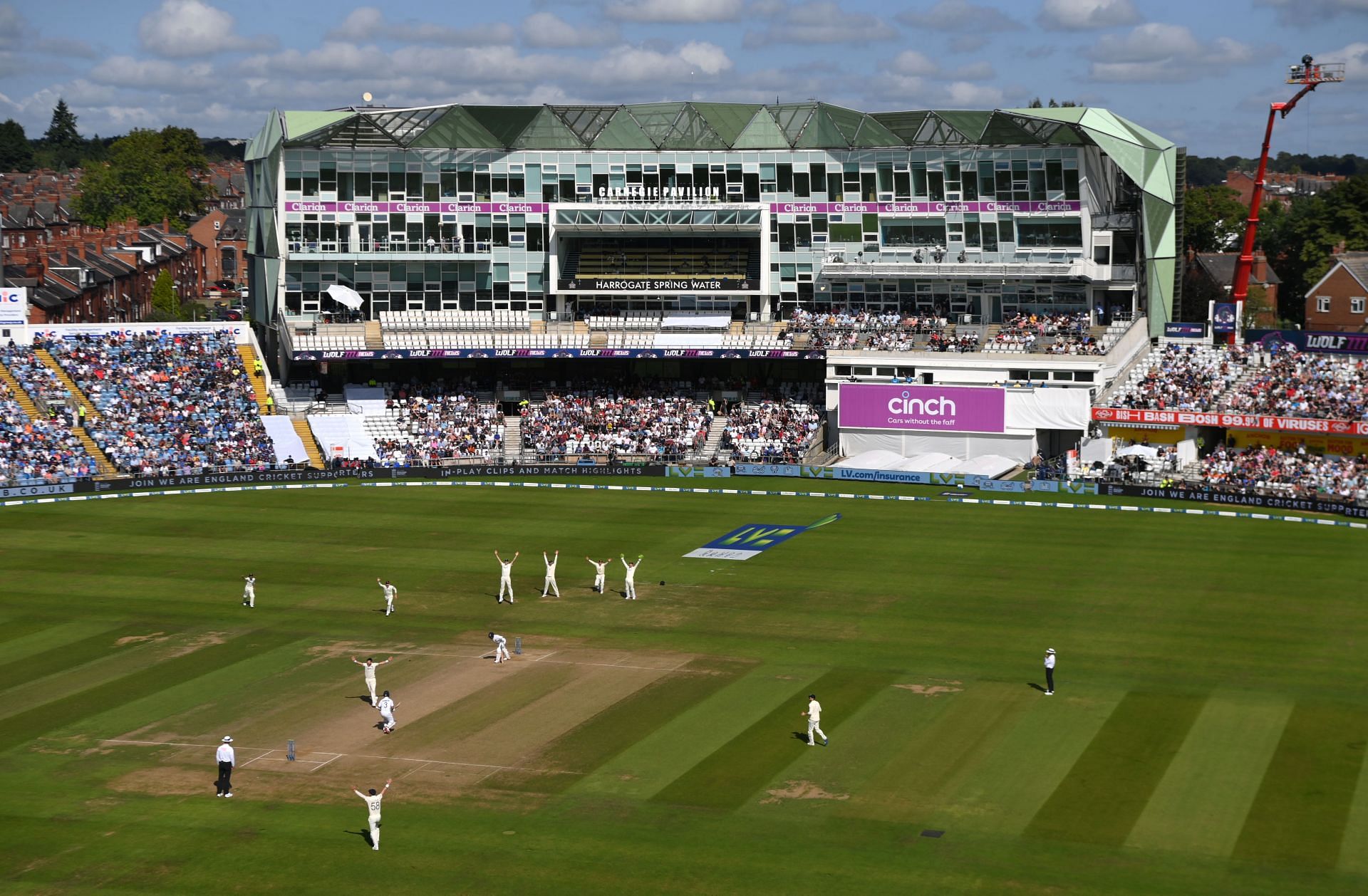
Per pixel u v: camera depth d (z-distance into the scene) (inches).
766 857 1573.6
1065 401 4323.3
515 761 1884.8
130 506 3850.9
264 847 1622.8
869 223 5083.7
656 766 1855.3
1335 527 3447.3
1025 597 2753.4
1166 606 2664.9
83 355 4665.4
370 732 2007.9
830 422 4741.6
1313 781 1772.9
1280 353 4370.1
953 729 1982.0
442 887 1514.5
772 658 2349.9
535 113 5009.8
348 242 5088.6
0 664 2369.6
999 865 1542.8
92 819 1711.4
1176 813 1678.2
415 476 4355.3
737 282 5024.6
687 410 4827.8
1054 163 4918.8
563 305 5132.9
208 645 2471.7
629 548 3270.2
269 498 3983.8
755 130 5088.6
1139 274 4862.2
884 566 3043.8
